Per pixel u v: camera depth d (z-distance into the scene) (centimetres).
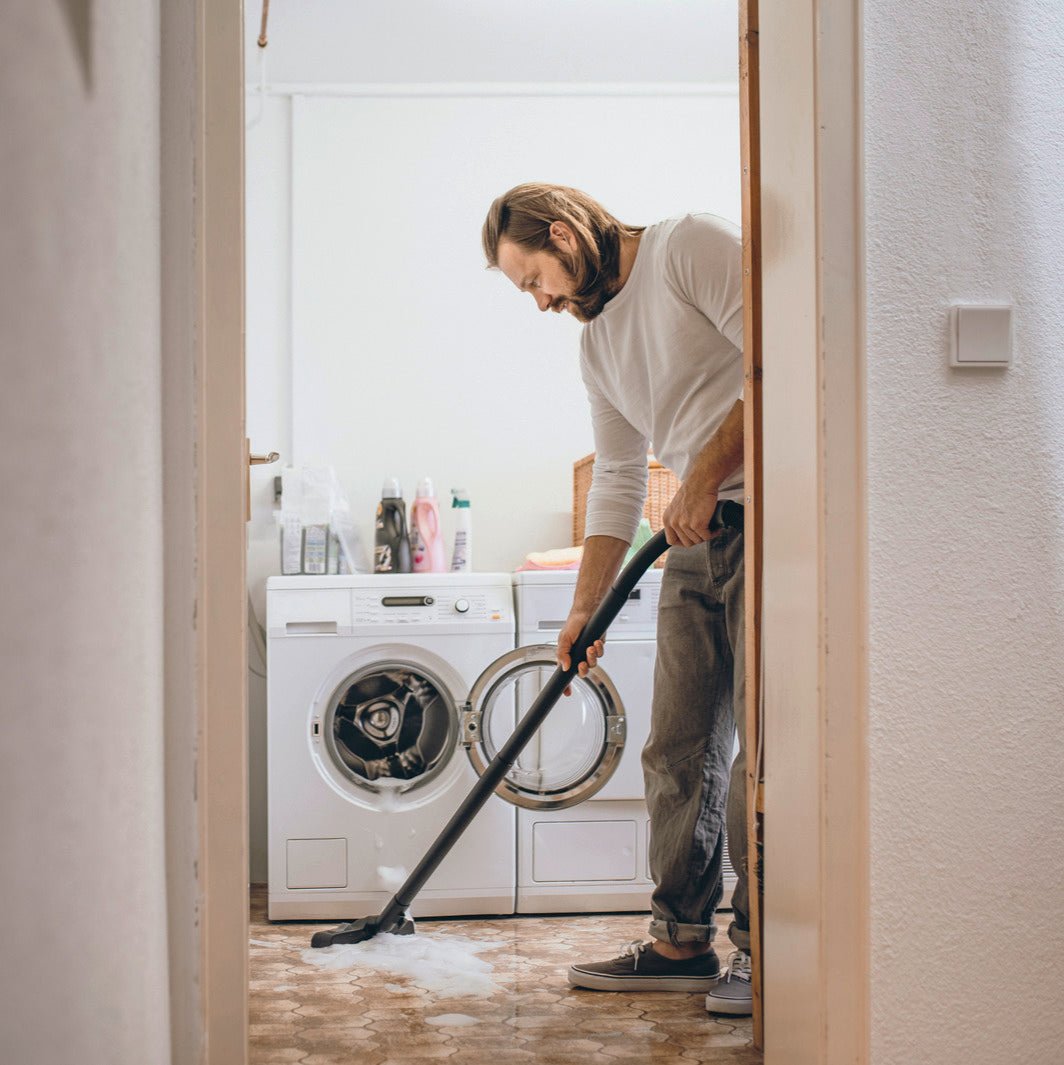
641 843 297
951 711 142
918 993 140
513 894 294
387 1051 191
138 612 113
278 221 361
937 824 141
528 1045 193
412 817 293
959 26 146
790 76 150
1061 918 142
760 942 185
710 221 210
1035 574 144
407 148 365
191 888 133
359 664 296
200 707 134
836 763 139
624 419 245
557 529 362
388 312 362
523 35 335
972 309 143
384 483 342
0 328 69
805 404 145
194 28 135
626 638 297
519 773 294
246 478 141
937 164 145
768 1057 159
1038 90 147
